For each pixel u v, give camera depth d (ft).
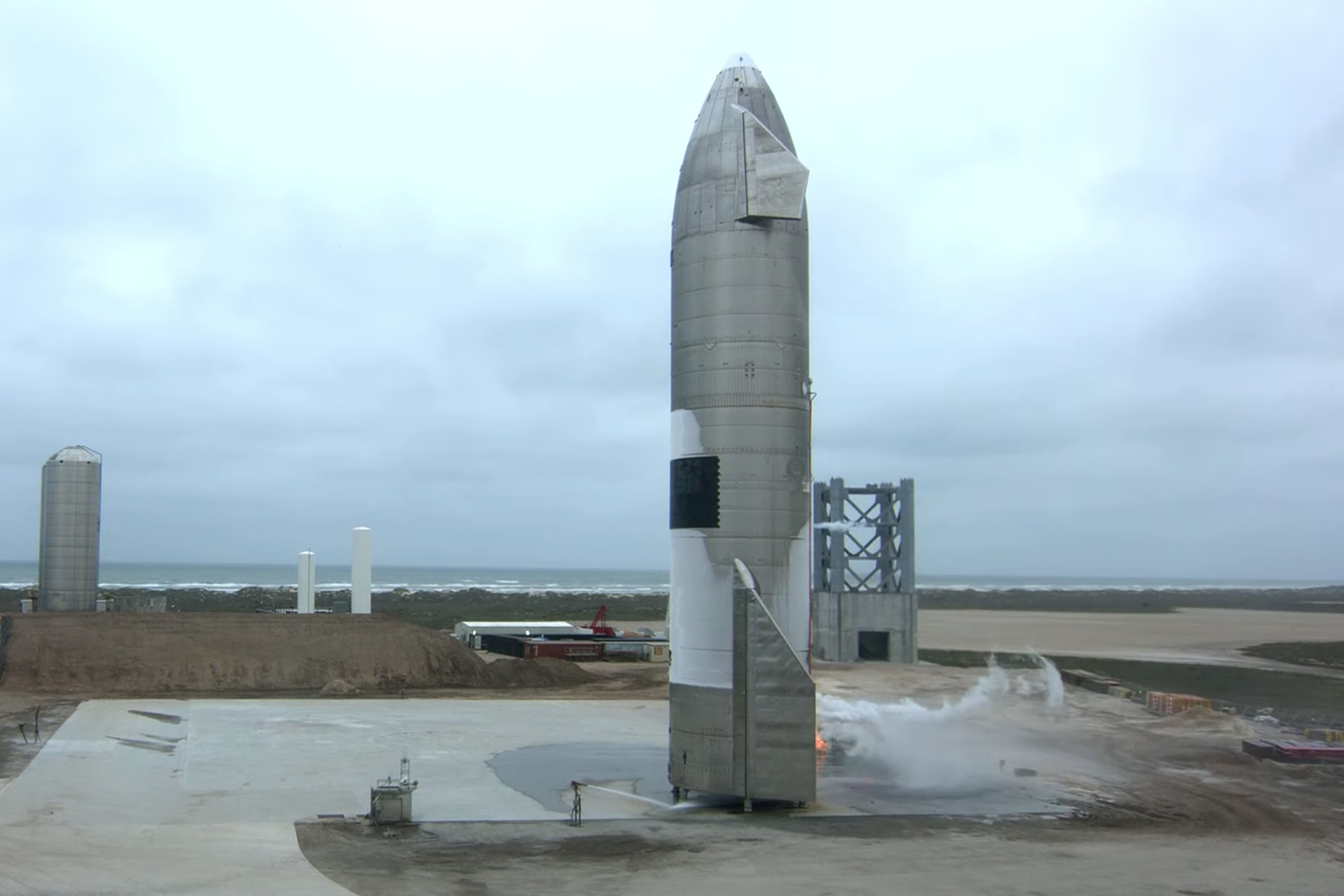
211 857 74.90
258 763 113.91
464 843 81.25
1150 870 76.79
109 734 129.49
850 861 77.30
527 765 114.42
